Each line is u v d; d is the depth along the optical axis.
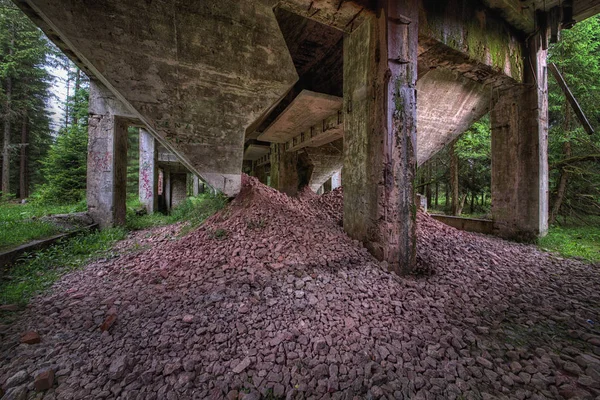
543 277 4.31
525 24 6.34
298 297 3.00
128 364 2.02
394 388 1.86
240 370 1.99
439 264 4.44
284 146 13.88
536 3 6.07
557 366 2.19
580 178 8.83
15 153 16.58
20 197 16.81
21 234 4.87
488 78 6.50
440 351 2.28
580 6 5.85
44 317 2.67
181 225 6.83
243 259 3.81
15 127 16.83
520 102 6.97
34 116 17.58
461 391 1.87
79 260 4.50
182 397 1.75
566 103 8.91
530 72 6.73
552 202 9.57
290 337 2.37
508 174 7.23
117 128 7.67
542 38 6.68
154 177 12.95
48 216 6.51
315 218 5.74
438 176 16.08
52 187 10.98
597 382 1.93
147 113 4.86
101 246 5.48
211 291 3.09
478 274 4.20
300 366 2.06
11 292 3.11
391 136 4.00
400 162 4.00
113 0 4.25
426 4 4.71
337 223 5.76
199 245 4.45
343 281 3.42
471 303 3.26
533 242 6.66
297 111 8.68
